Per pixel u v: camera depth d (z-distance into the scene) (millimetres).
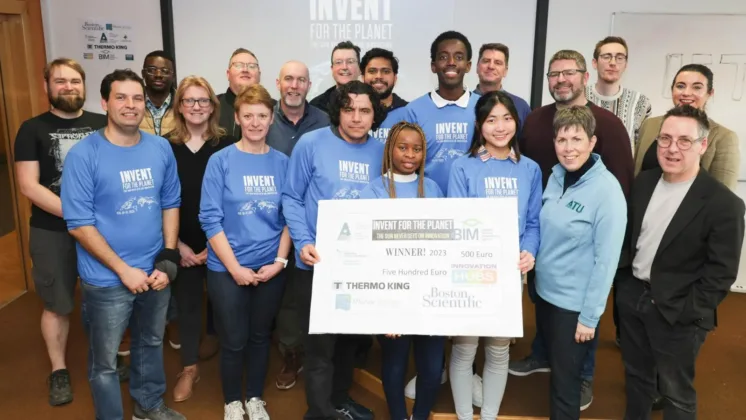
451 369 2324
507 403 2643
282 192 2291
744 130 4078
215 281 2295
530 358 2988
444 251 2066
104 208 2068
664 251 1979
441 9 4027
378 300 2064
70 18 4082
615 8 3994
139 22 4090
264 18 4055
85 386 2814
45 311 2660
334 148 2168
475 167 2205
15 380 2867
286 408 2627
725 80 4027
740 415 2619
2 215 4059
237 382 2430
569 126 1982
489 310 2031
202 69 4137
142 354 2320
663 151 1934
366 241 2090
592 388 2793
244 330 2354
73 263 2645
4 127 3914
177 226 2357
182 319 2639
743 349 3307
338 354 2441
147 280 2145
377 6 4035
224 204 2258
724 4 3939
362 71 3051
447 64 2557
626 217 2002
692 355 2006
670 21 3979
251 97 2211
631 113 3281
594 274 2004
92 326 2154
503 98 2123
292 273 2658
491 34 4055
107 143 2064
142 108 2068
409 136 2064
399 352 2227
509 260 2051
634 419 2244
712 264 1901
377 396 2750
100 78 4176
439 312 2041
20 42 3855
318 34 4074
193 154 2521
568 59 2467
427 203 2074
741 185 4145
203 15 4051
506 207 2059
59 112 2600
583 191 2029
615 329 3549
